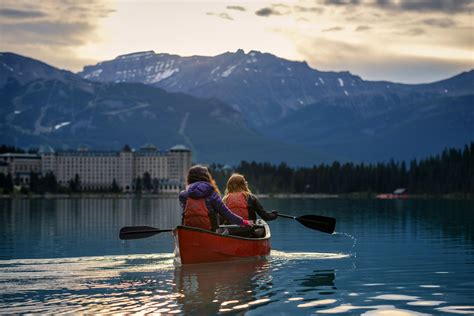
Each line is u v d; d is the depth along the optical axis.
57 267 20.27
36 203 194.88
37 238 37.88
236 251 21.52
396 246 28.75
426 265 20.75
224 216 21.53
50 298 14.64
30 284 16.72
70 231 45.88
